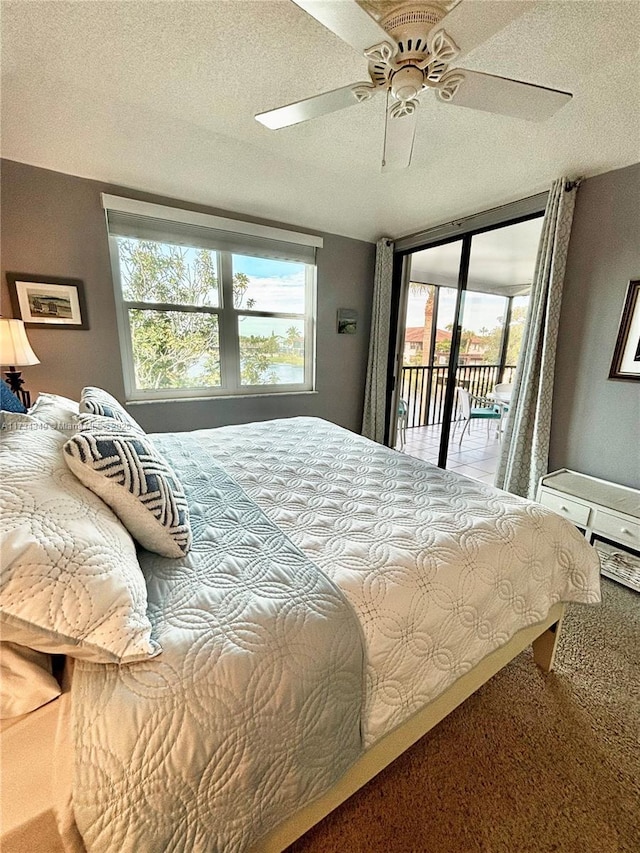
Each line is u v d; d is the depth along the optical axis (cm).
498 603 104
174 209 257
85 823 54
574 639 159
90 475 80
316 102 126
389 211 293
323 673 73
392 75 114
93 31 132
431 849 92
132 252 261
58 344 240
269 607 77
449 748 116
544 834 95
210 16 126
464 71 110
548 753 115
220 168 230
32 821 54
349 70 150
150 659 65
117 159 217
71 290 238
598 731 121
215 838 62
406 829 96
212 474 149
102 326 252
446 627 94
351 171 235
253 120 185
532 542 116
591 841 94
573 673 143
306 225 316
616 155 190
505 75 147
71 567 61
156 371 284
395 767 110
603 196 206
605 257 208
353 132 193
